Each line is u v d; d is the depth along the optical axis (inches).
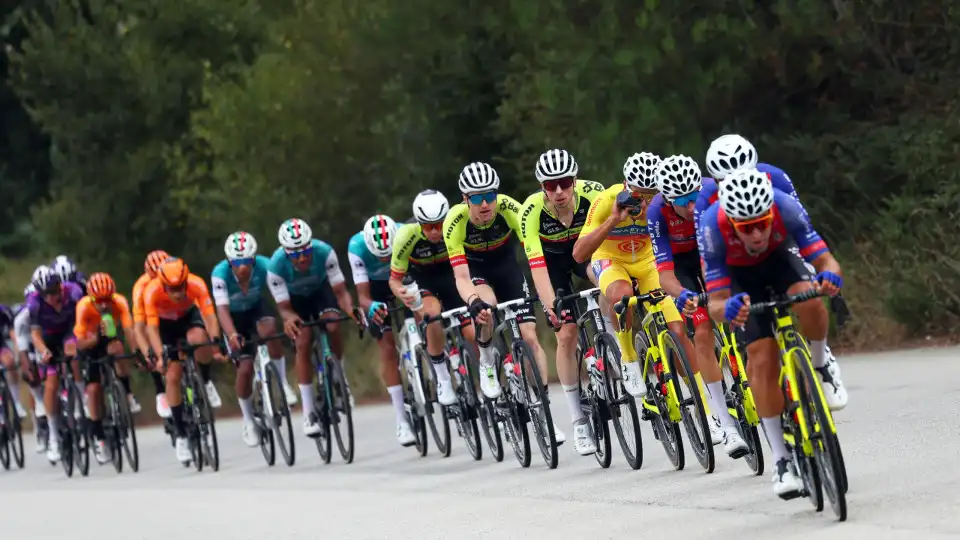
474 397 1328.7
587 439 1168.2
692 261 1040.8
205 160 2886.3
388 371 1453.0
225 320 1557.6
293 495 1254.9
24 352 1898.4
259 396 1584.6
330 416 1493.6
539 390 1178.0
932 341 1893.5
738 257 818.2
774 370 813.2
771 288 825.5
